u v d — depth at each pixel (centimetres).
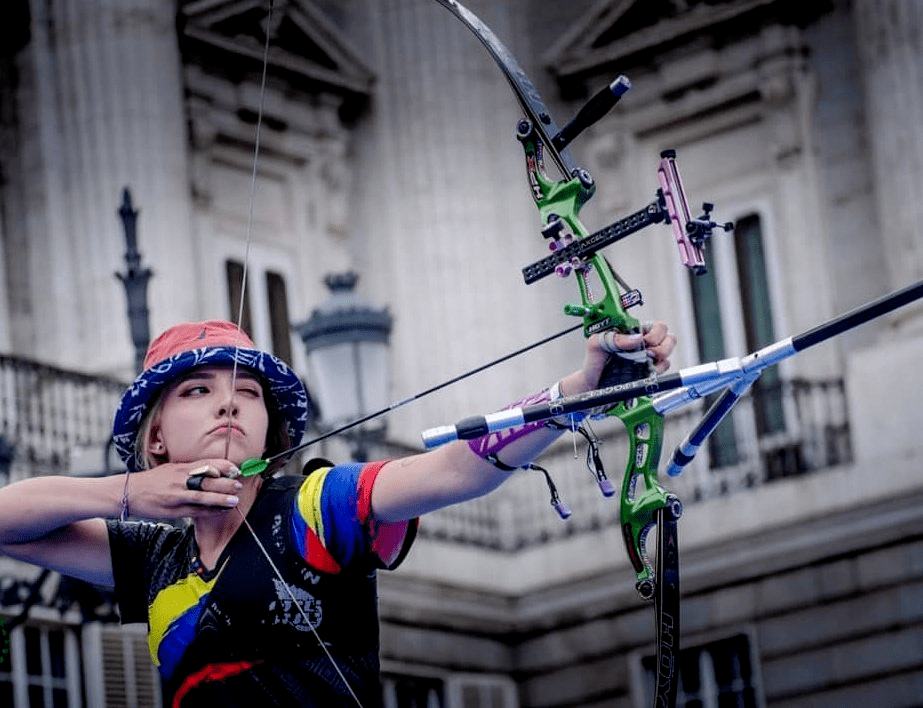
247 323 2822
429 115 3011
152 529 527
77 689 2248
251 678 485
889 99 2744
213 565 496
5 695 2169
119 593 523
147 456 517
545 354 2969
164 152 2697
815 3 2869
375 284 3000
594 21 2983
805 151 2852
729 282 2895
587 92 3020
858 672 2638
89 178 2642
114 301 2594
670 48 2955
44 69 2675
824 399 2750
